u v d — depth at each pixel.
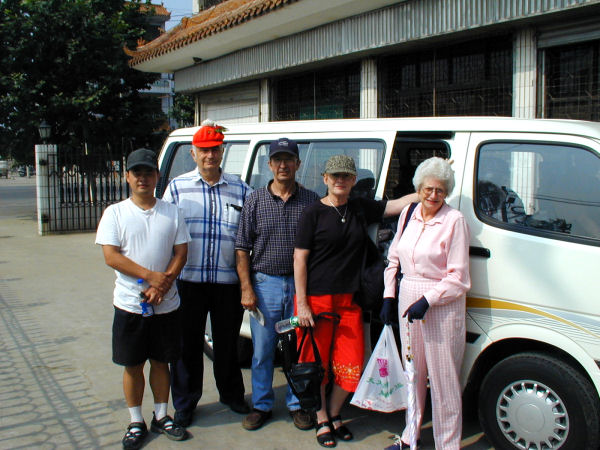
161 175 5.02
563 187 3.02
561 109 6.91
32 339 5.39
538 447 2.99
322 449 3.40
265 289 3.57
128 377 3.45
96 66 14.50
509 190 3.16
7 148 15.42
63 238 12.35
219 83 12.57
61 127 14.99
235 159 4.60
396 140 3.62
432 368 3.08
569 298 2.88
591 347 2.82
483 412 3.19
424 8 7.74
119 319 3.36
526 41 7.07
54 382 4.38
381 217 3.45
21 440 3.48
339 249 3.34
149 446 3.45
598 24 6.40
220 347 3.84
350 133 3.82
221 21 10.56
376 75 9.12
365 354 3.62
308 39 9.88
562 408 2.91
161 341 3.44
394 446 3.30
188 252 3.65
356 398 3.25
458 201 3.27
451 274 2.97
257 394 3.70
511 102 7.36
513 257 3.04
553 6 6.34
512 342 3.16
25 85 14.08
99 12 14.91
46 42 14.18
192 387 3.73
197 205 3.66
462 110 8.00
